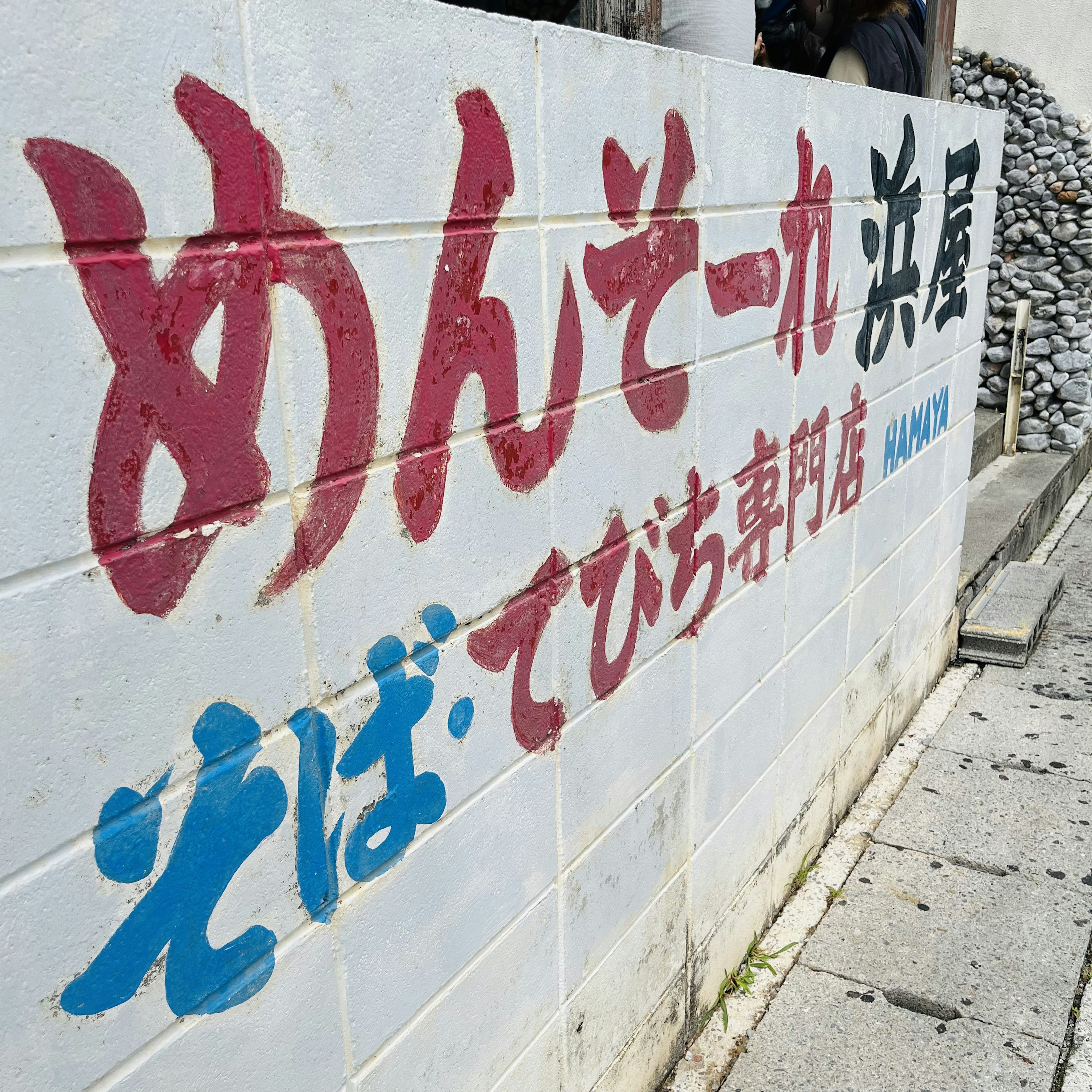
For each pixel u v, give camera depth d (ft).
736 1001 9.22
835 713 11.05
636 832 7.38
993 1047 8.56
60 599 3.43
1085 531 21.63
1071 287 22.04
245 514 4.05
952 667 15.64
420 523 4.93
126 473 3.57
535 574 5.84
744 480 8.14
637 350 6.47
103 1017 3.79
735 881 9.18
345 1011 4.95
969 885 10.61
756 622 8.77
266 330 4.00
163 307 3.62
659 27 6.74
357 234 4.35
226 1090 4.36
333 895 4.76
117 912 3.77
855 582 11.00
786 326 8.41
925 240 11.28
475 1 10.73
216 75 3.67
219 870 4.16
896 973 9.44
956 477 14.17
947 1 12.61
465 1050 5.88
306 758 4.50
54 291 3.28
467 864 5.65
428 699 5.17
